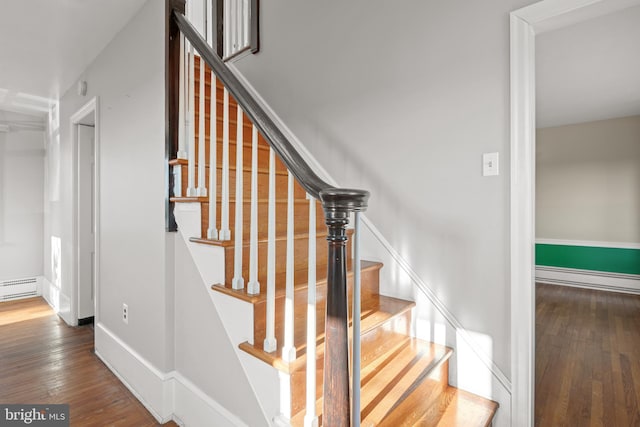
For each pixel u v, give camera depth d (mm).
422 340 1773
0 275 4000
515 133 1464
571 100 3691
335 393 940
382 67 1923
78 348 2699
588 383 2113
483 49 1563
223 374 1499
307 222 1998
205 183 1794
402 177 1853
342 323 944
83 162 3230
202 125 1615
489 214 1560
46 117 4172
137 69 2025
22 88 3258
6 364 2412
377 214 1964
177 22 1731
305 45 2316
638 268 4305
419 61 1774
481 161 1575
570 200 4789
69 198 3270
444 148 1693
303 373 1198
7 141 4027
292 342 1181
